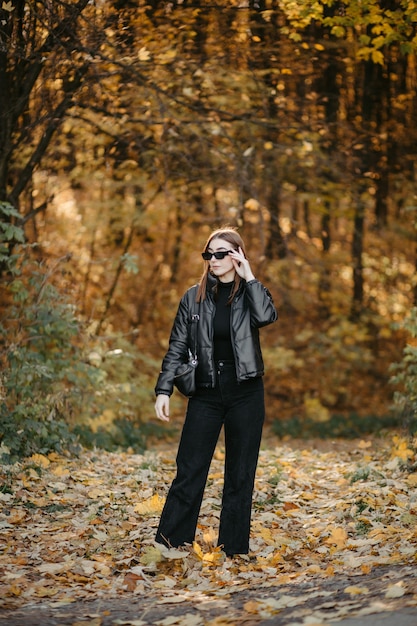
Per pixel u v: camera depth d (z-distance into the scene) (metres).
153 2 9.27
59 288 9.30
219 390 4.84
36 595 4.24
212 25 9.91
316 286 18.09
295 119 12.47
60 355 8.76
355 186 14.43
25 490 6.25
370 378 17.95
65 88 9.56
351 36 10.59
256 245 18.09
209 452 4.91
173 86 10.87
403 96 12.79
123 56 9.54
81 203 15.36
